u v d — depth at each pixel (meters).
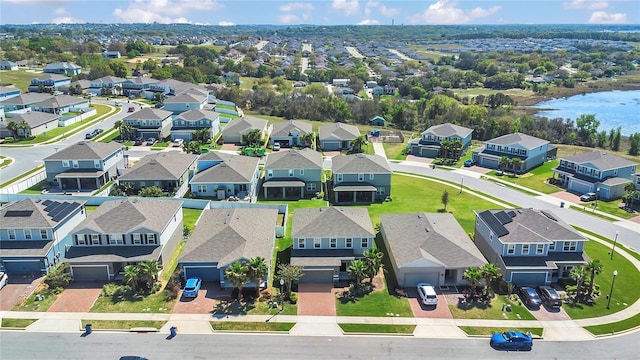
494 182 91.44
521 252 54.09
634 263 58.72
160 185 78.38
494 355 41.94
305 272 52.97
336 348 42.62
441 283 52.38
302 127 118.62
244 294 50.44
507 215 58.53
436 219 61.72
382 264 57.34
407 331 44.97
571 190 86.31
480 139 137.00
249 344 43.03
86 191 79.88
